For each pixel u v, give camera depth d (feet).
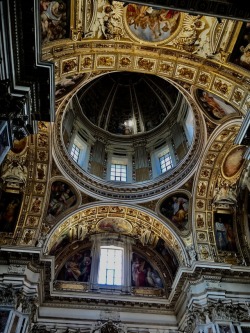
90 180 67.62
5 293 50.39
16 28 28.73
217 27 41.14
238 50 41.96
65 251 71.56
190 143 68.18
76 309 61.77
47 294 60.95
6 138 30.68
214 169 63.41
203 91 52.49
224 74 45.24
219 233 64.18
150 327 61.31
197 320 52.65
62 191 65.00
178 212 66.33
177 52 45.88
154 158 79.30
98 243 73.26
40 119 36.04
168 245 68.49
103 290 66.33
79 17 39.19
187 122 74.02
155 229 69.15
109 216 69.72
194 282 56.85
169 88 81.87
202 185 64.59
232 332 49.57
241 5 24.44
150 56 46.83
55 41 39.65
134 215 69.05
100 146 82.43
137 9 41.45
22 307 50.55
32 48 30.68
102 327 59.41
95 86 87.81
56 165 62.54
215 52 43.57
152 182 69.15
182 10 24.77
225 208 65.21
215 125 58.75
